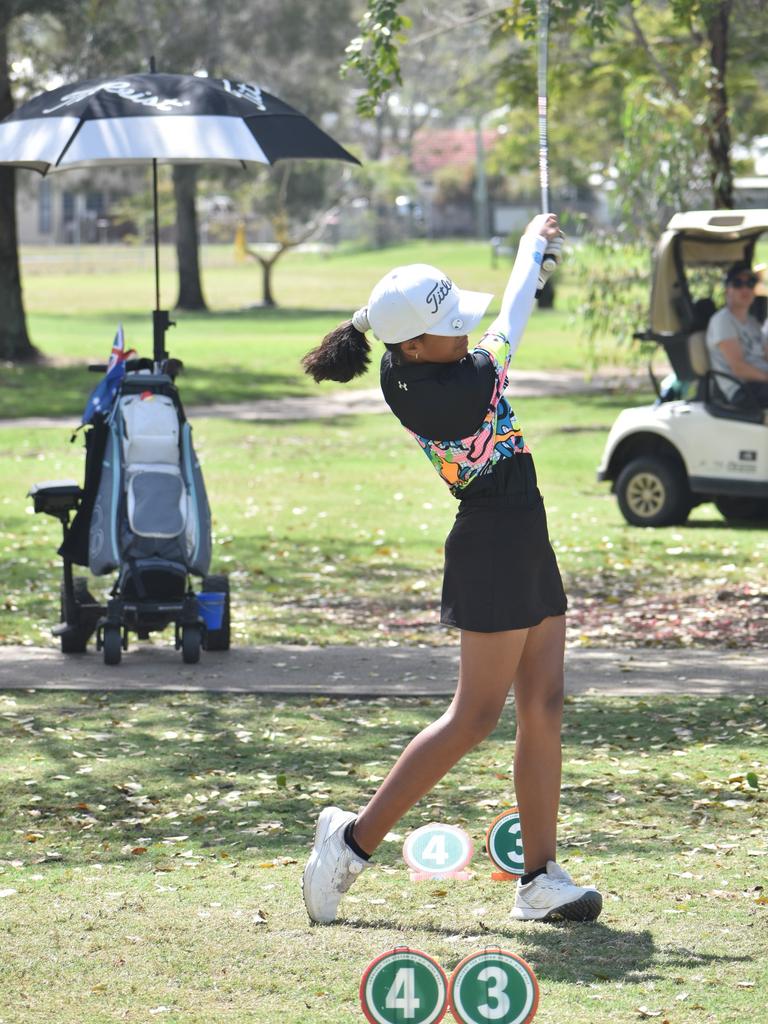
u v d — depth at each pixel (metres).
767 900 10.39
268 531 32.59
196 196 118.69
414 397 9.48
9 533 31.94
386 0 27.98
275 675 19.28
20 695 18.08
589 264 56.00
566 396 62.88
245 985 8.98
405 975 8.14
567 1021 8.34
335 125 128.00
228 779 14.23
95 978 9.13
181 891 10.85
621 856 11.59
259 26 94.69
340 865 9.91
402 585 26.73
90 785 14.06
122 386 19.91
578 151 85.56
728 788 13.61
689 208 49.88
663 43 51.19
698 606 24.27
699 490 32.12
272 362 73.62
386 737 15.95
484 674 9.70
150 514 19.39
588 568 28.00
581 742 15.54
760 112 64.94
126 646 20.50
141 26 84.12
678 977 8.99
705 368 31.97
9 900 10.68
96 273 160.88
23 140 19.92
